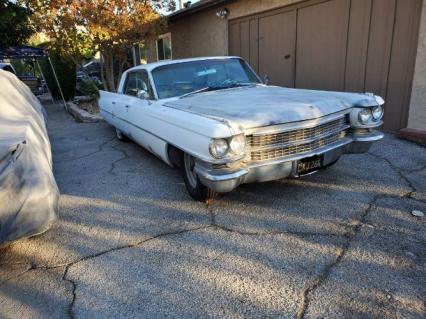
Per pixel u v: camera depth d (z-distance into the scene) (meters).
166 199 4.03
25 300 2.49
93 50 11.23
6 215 2.67
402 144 5.61
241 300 2.35
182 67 4.92
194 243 3.07
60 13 10.02
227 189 3.15
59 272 2.79
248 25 9.17
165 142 4.02
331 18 6.96
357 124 3.85
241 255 2.85
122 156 6.01
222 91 4.62
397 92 6.13
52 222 2.96
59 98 16.05
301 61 7.85
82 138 7.73
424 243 2.87
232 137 2.97
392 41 6.04
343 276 2.52
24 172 2.74
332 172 4.53
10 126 3.31
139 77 5.20
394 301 2.26
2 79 4.48
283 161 3.30
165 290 2.50
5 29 12.90
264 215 3.49
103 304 2.40
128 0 10.31
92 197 4.24
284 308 2.26
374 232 3.07
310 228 3.21
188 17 11.62
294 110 3.34
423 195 3.73
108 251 3.04
